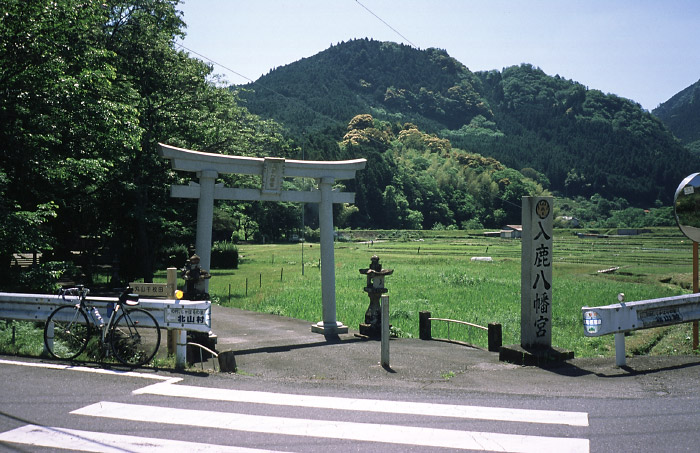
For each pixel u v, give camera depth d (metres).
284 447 4.40
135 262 28.33
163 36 24.12
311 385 6.62
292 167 12.51
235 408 5.50
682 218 9.30
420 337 11.92
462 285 26.77
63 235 24.83
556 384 6.90
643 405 5.64
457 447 4.40
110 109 15.78
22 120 14.31
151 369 7.23
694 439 4.57
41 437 4.59
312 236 102.38
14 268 14.38
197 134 24.94
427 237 121.19
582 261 50.75
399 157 183.88
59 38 14.64
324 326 12.91
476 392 6.31
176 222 26.84
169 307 7.34
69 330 8.12
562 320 15.73
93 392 6.02
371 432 4.77
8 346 8.20
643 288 26.44
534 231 8.91
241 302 19.78
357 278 30.30
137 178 23.06
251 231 93.75
